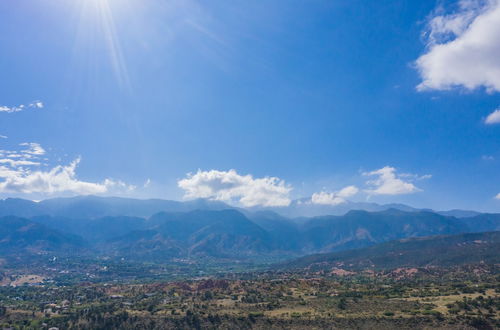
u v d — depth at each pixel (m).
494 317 179.88
